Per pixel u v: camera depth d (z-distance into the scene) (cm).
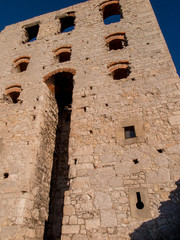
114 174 804
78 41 1453
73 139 959
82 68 1258
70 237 705
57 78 1372
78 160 887
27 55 1562
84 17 1622
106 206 739
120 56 1218
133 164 806
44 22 1791
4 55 1678
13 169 988
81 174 841
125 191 753
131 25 1363
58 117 1479
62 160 1410
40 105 1210
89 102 1069
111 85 1098
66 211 763
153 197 712
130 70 1121
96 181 806
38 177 1027
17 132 1131
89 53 1330
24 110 1220
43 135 1177
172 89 965
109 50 1369
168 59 1088
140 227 668
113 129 934
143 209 698
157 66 1077
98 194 773
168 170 755
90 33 1469
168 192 709
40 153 1097
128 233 668
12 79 1446
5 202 889
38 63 1455
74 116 1041
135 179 768
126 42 1292
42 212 996
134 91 1023
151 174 762
